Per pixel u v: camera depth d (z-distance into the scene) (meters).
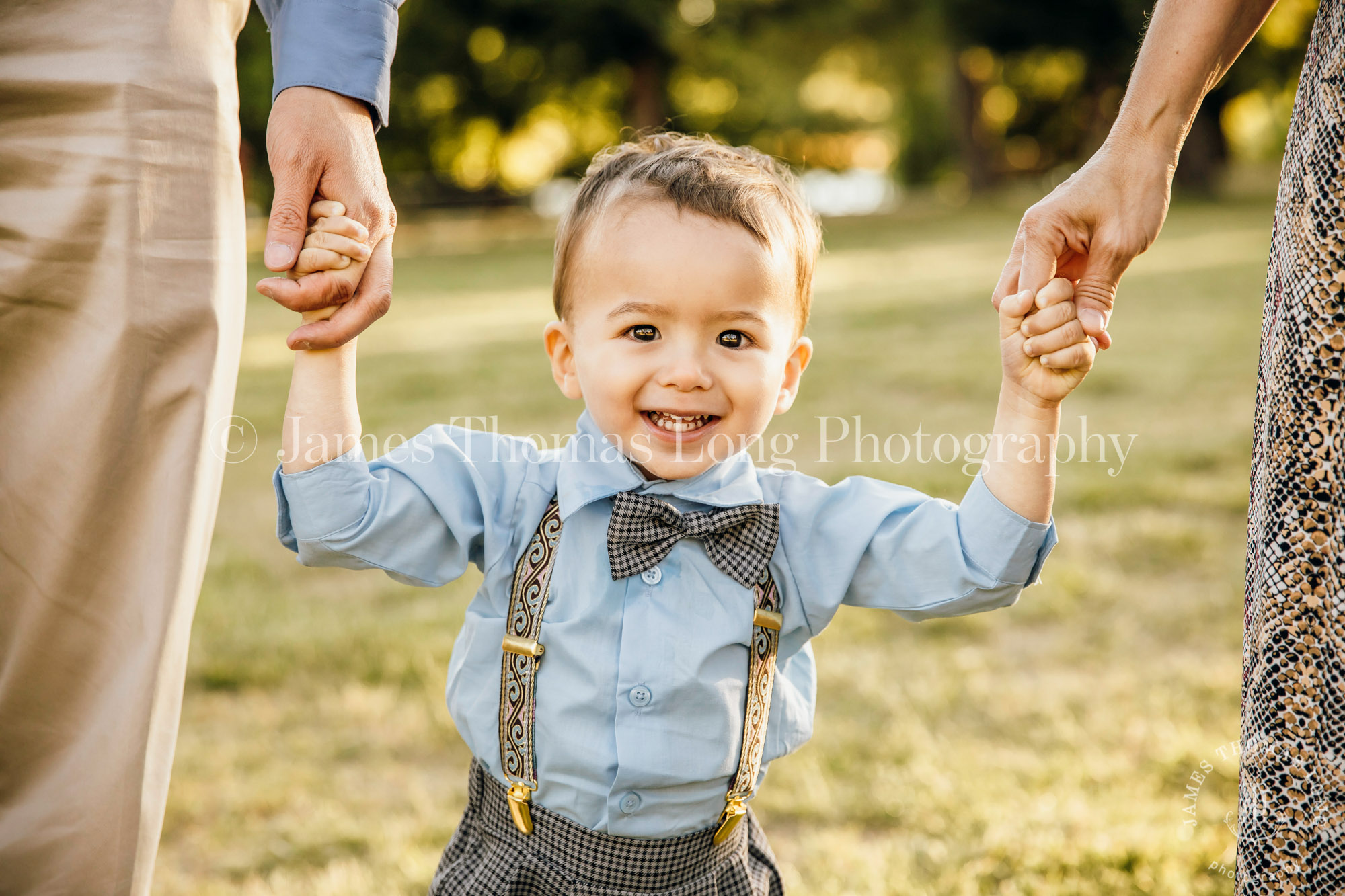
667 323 1.44
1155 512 4.47
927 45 27.03
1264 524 1.23
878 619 3.65
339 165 1.38
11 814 1.32
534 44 25.45
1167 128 1.44
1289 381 1.18
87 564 1.32
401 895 2.27
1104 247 1.43
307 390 1.40
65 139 1.29
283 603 3.91
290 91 1.39
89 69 1.29
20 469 1.32
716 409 1.44
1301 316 1.16
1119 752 2.73
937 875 2.29
